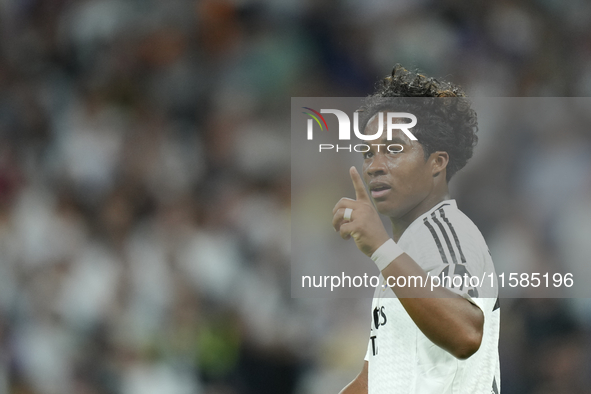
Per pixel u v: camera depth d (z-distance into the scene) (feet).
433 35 82.48
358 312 60.44
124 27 88.28
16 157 78.64
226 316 61.82
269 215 68.08
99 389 59.00
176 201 72.74
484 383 20.22
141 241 67.87
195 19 87.10
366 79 82.23
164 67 85.35
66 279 64.49
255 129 77.56
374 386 21.27
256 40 84.58
